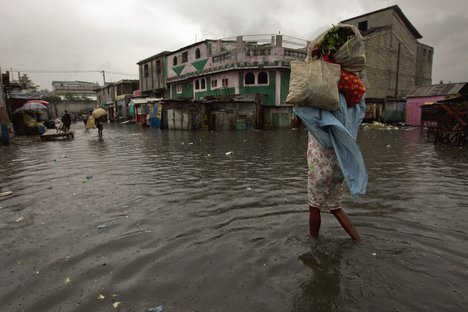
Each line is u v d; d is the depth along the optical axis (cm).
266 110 2552
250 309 234
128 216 451
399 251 318
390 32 3122
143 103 3272
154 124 2922
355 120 351
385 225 392
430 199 511
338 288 257
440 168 798
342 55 322
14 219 449
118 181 691
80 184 670
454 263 294
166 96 3769
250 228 391
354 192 311
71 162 996
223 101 2408
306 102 308
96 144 1586
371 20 3225
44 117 4066
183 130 2536
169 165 893
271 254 318
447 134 1352
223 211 463
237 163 903
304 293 251
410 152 1118
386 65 3150
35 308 241
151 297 252
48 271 297
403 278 269
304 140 1572
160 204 506
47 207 505
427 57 3838
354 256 309
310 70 307
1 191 627
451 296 243
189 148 1308
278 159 968
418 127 2644
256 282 268
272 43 2488
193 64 3114
